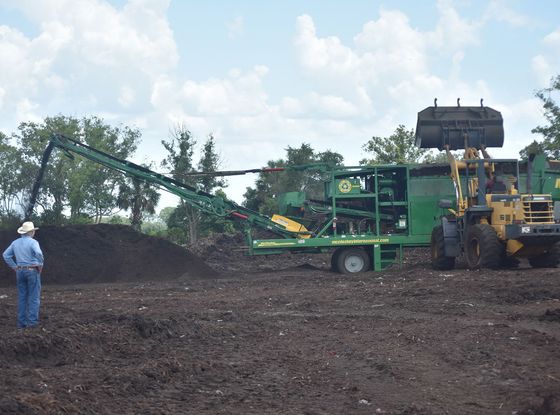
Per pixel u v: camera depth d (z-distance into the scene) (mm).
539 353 10312
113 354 10750
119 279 27047
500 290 17016
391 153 50312
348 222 28719
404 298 17078
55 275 26797
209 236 46969
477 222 24359
